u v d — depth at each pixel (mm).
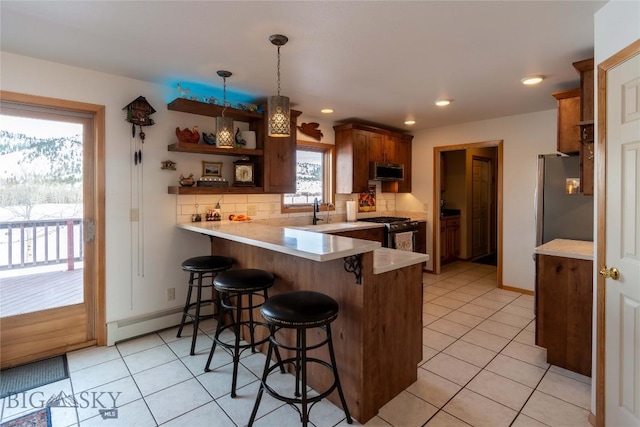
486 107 3906
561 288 2469
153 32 2098
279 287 2531
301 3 1781
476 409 2023
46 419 1940
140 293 3043
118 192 2900
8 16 1907
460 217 6359
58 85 2596
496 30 2072
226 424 1901
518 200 4332
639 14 1515
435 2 1770
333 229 3953
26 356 2590
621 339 1645
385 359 2057
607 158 1721
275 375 2416
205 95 3340
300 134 4301
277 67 2658
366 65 2623
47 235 2680
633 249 1567
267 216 3984
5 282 2533
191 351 2705
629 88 1573
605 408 1755
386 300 2043
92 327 2865
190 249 3330
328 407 2066
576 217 3162
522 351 2754
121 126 2898
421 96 3457
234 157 3588
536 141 4156
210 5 1796
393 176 5035
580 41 2215
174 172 3207
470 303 3934
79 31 2086
